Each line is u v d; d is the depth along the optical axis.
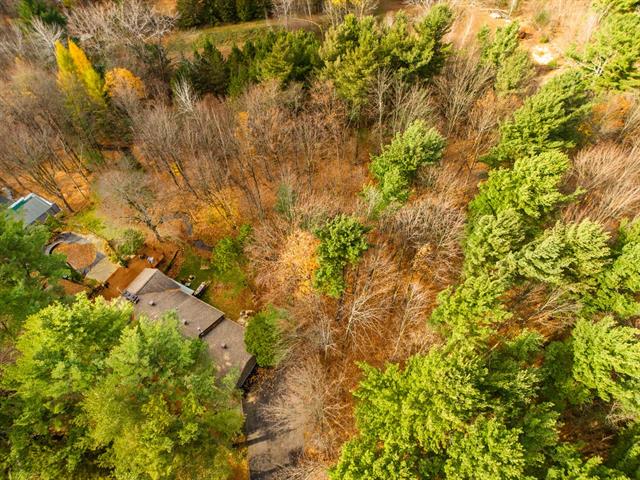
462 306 25.70
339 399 32.38
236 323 38.56
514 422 21.98
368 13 70.19
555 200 30.38
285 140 45.41
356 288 33.94
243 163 50.25
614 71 44.00
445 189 38.50
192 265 45.78
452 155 45.84
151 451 20.62
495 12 69.94
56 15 65.06
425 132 37.78
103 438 21.16
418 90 45.31
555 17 65.06
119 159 56.00
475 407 20.95
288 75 46.84
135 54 58.16
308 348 34.00
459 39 63.34
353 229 28.44
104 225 49.53
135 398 22.97
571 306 29.50
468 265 30.78
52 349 22.84
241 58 55.66
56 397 22.14
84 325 23.73
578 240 26.59
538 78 56.88
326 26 68.88
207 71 54.72
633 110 41.66
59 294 30.30
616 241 30.45
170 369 24.09
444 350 24.42
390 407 21.47
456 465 19.95
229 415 26.52
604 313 29.39
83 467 23.61
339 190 46.03
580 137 40.56
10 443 23.38
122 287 43.47
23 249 27.64
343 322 35.97
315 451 31.02
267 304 36.81
